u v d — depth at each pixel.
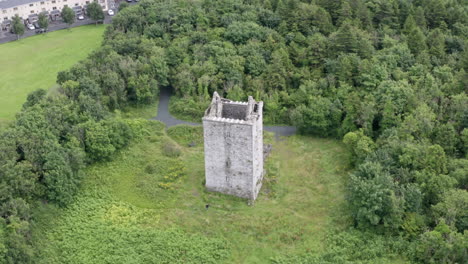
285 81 137.00
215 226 94.25
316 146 119.81
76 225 94.56
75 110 117.69
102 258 87.44
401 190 90.81
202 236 92.00
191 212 98.19
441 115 114.31
